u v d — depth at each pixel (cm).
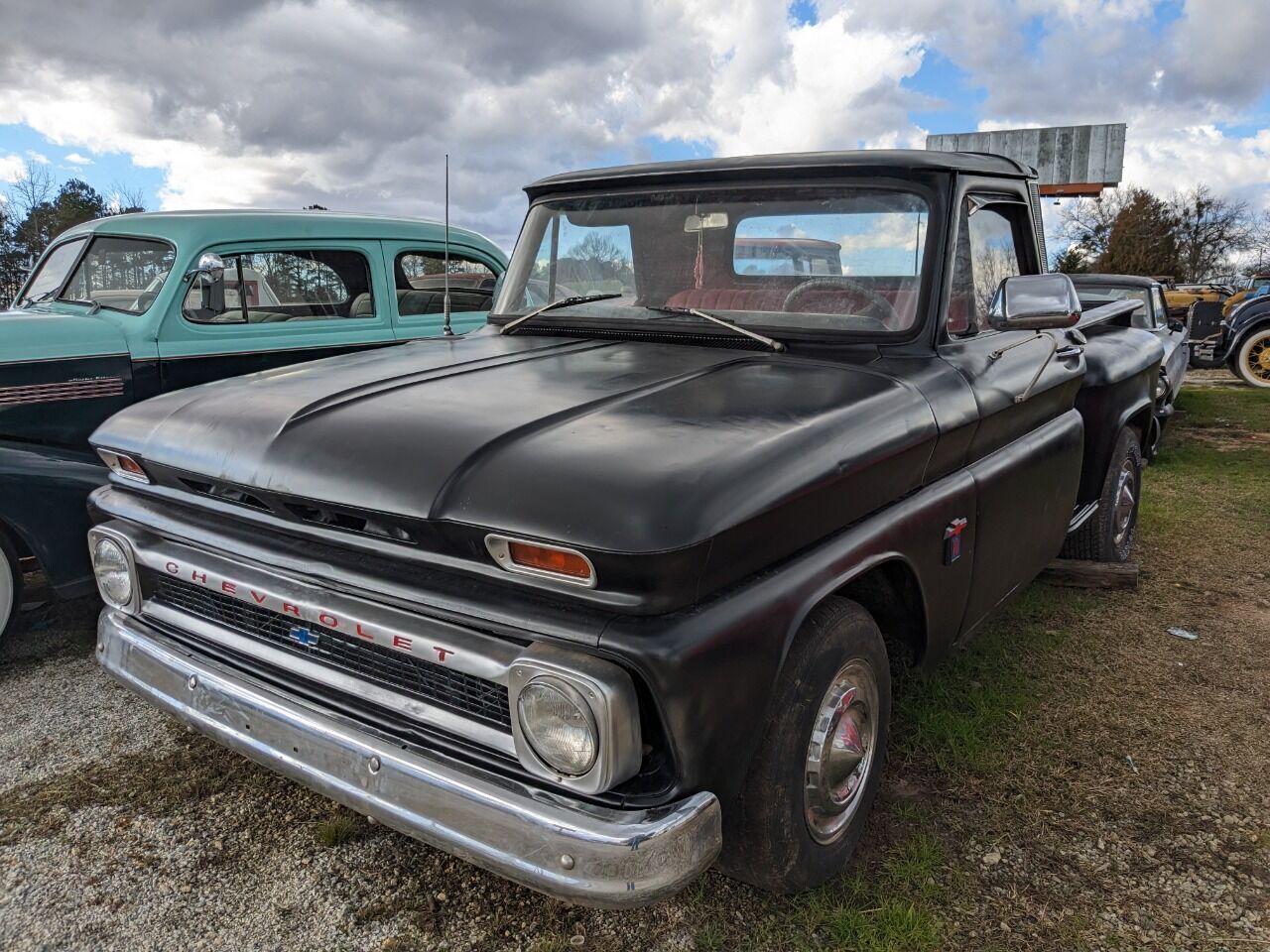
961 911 228
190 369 459
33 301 524
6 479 373
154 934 224
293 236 502
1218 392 1344
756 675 179
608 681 161
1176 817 267
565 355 264
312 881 244
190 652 231
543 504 165
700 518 162
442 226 580
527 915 229
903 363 252
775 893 231
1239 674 362
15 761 305
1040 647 387
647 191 303
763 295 280
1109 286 912
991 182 296
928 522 241
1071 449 351
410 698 193
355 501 183
